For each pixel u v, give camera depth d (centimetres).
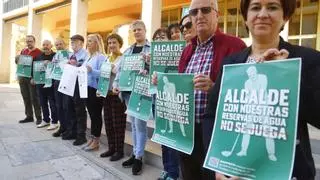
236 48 230
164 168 396
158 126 256
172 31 395
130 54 425
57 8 1442
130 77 418
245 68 166
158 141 254
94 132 536
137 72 403
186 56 262
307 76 151
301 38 916
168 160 389
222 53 232
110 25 1698
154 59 328
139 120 419
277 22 164
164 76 247
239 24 994
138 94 388
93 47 536
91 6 1427
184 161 250
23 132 652
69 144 569
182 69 263
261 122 156
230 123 169
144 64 385
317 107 147
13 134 633
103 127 620
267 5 163
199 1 240
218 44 238
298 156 153
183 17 314
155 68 328
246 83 164
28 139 598
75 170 446
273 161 150
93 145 536
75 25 1218
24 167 454
